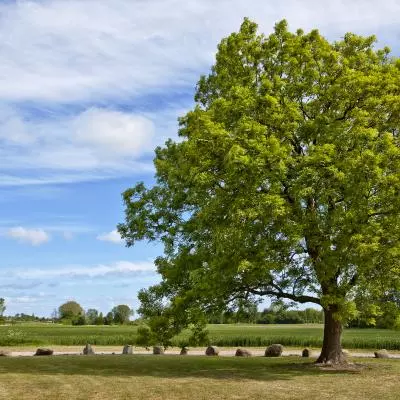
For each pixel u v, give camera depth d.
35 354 34.56
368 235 19.67
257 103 21.84
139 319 24.75
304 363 25.81
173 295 24.09
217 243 20.83
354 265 20.06
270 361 28.05
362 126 21.19
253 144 19.72
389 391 16.86
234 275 20.77
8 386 17.31
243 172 19.70
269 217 19.78
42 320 164.62
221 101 21.75
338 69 23.52
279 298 23.45
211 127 20.52
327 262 19.77
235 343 48.09
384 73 22.88
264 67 24.77
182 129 24.77
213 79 26.19
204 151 20.97
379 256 20.08
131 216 26.97
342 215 19.94
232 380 19.47
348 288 20.34
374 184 20.22
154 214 26.41
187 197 24.98
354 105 22.73
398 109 21.88
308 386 17.91
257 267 20.12
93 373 21.47
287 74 24.03
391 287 21.22
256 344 48.00
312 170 19.67
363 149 20.48
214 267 20.50
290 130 21.84
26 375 20.36
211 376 20.75
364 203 20.11
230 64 25.22
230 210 19.92
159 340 22.42
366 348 42.44
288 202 20.66
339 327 24.67
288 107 21.84
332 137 21.06
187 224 24.83
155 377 20.30
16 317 162.25
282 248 20.45
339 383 18.70
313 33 24.23
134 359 29.09
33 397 15.22
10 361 26.88
